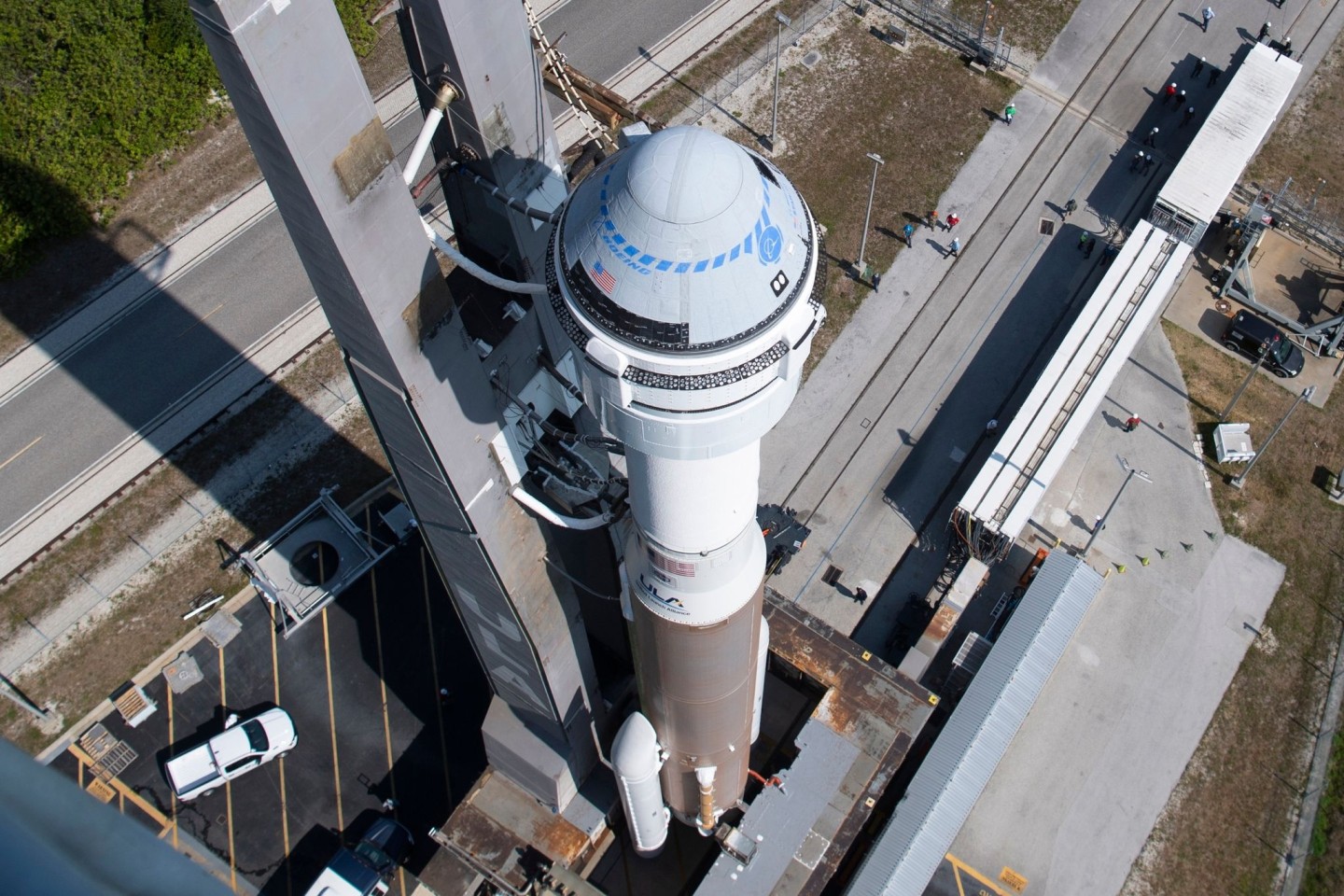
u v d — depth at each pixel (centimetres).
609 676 4134
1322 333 5288
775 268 1895
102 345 5431
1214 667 4531
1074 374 4928
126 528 4956
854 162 5931
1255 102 5731
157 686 4597
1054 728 4406
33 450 5156
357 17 6216
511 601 3080
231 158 5959
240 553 4853
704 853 4188
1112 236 5653
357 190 2027
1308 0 6594
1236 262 5431
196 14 1698
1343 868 4112
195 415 5234
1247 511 4894
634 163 1888
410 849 4212
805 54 6362
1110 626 4619
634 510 2381
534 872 3791
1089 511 4888
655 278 1853
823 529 4881
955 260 5594
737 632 2709
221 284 5600
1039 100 6162
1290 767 4328
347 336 2378
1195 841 4181
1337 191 5881
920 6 6512
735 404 1998
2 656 4659
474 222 2866
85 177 5734
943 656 4534
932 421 5138
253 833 4275
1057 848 4178
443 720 4494
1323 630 4628
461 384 2517
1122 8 6531
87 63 5800
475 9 2347
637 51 6375
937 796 3972
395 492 5022
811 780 3828
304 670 4616
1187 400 5175
